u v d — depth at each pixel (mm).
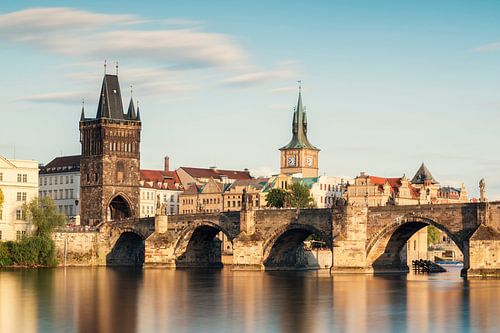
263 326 139500
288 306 162125
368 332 135125
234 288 194500
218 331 135000
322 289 192250
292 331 135500
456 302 167500
